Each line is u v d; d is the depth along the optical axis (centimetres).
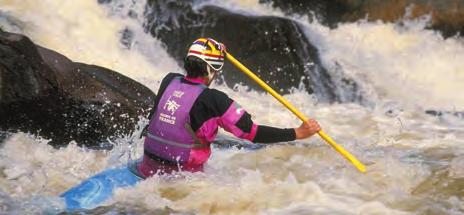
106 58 2869
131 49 2964
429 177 1764
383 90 2906
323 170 1800
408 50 3109
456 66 3033
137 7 3066
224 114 1540
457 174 1791
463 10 3153
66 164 1827
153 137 1600
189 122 1562
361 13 3250
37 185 1684
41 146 1900
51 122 1983
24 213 1511
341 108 2766
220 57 1599
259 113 2589
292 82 2870
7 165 1784
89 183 1591
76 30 2917
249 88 2822
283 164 1844
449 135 2331
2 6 2881
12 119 1942
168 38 3028
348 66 2981
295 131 1576
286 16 3328
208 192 1600
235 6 3262
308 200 1598
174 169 1592
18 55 1912
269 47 2928
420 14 3195
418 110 2736
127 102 2114
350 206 1565
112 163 1844
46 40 2811
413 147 2136
